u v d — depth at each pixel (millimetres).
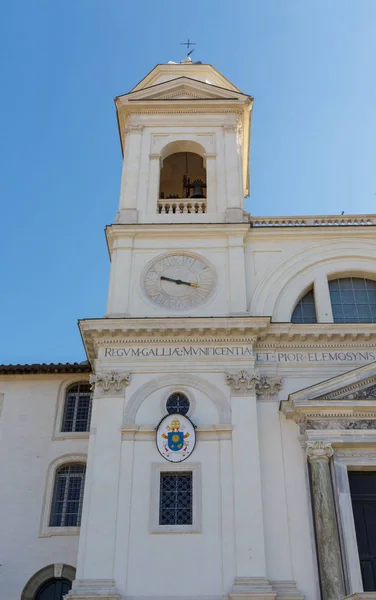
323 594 15023
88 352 19531
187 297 19672
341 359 18562
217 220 21484
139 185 22484
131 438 17031
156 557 15516
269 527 16016
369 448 16859
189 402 17688
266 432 17359
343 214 21797
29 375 22828
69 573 19531
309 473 16594
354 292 20734
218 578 15266
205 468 16672
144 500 16203
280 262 20609
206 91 24891
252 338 18469
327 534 15539
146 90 24812
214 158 23203
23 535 20141
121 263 20297
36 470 21234
